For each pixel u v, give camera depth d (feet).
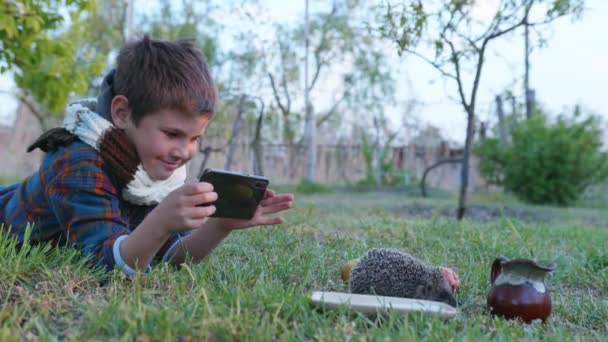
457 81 20.72
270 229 13.98
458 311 7.15
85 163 7.82
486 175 45.19
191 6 42.86
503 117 46.68
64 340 5.43
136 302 6.17
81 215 7.74
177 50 8.08
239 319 5.74
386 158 57.52
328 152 58.13
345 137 58.59
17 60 18.42
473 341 5.84
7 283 6.91
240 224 8.45
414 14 18.53
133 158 7.95
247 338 5.43
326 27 53.88
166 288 7.36
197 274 7.95
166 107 7.53
